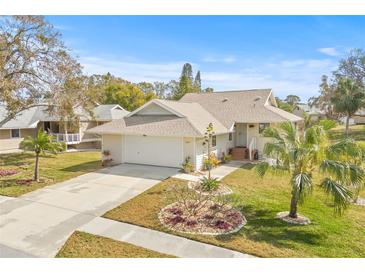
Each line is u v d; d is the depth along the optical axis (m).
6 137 25.64
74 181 13.66
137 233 7.84
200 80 68.19
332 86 45.47
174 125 17.00
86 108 23.06
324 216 9.44
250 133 21.67
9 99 17.81
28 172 15.95
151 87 64.75
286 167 9.06
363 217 9.44
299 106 60.66
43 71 19.52
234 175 15.35
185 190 11.74
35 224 8.40
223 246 7.12
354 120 55.50
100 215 9.13
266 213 9.52
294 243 7.38
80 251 6.82
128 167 17.11
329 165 8.07
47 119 27.11
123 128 18.02
